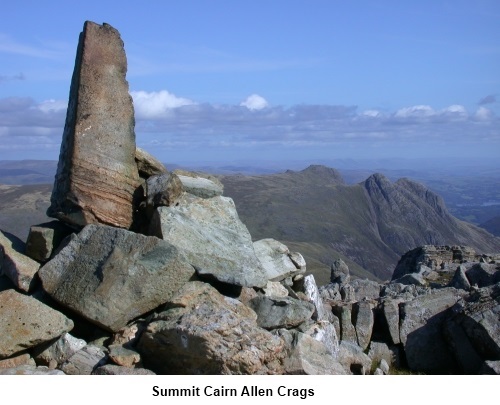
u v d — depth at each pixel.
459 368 19.83
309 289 21.00
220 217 18.83
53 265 16.44
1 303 14.81
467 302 20.64
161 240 16.14
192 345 13.59
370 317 21.53
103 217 17.91
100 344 15.23
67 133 18.78
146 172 20.17
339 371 15.02
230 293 17.72
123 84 19.12
